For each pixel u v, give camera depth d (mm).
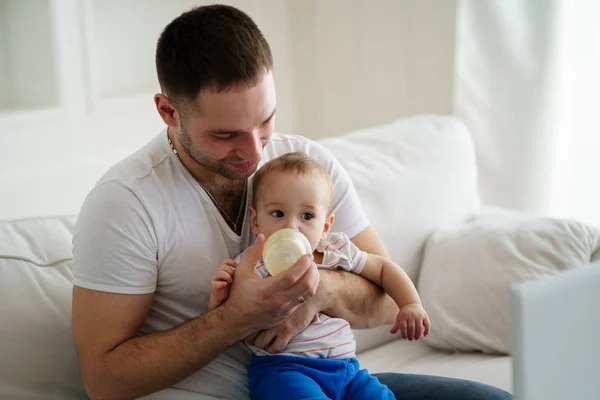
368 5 3018
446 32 2807
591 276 912
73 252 1425
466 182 2316
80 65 2555
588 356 914
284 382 1403
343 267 1587
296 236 1318
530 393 871
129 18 2795
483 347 1952
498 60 2602
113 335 1378
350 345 1522
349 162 2121
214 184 1489
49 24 2453
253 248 1351
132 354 1356
